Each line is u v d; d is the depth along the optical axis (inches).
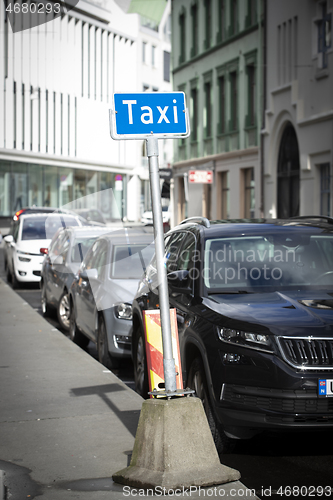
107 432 218.2
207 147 1306.6
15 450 202.5
